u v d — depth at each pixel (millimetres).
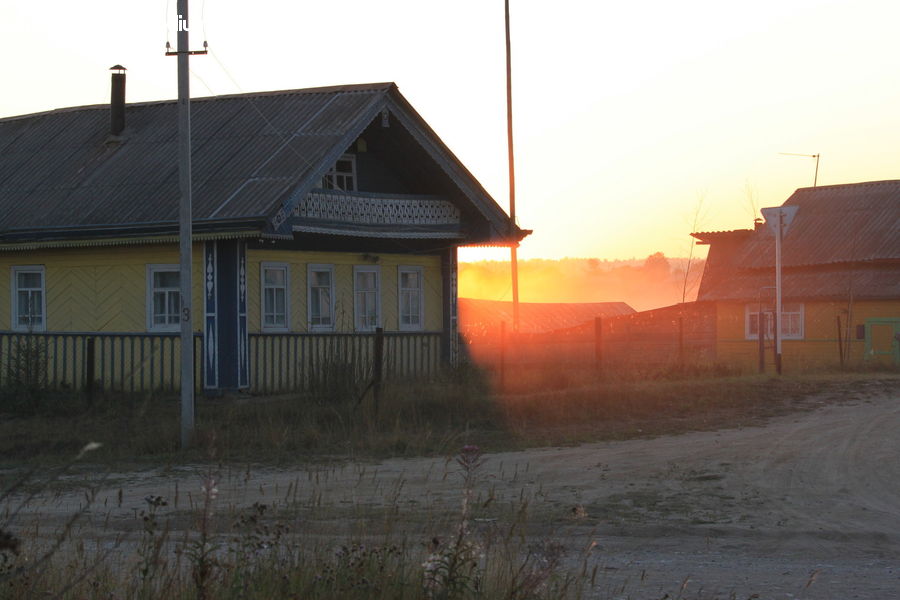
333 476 16562
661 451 19672
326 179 30156
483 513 14062
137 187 28906
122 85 32469
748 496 15758
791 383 28281
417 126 30578
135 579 8805
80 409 24219
